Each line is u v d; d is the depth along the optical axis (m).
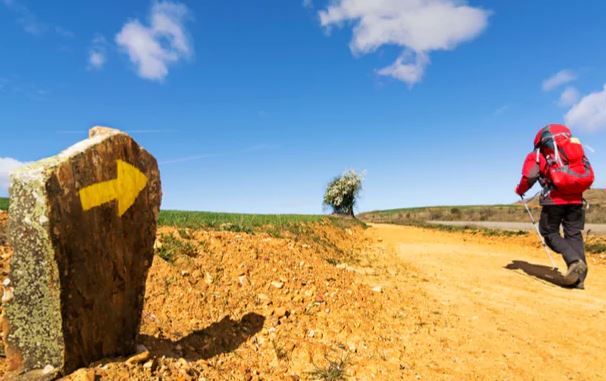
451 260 10.43
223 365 3.87
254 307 5.46
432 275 8.59
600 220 21.66
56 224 2.71
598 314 5.92
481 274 8.68
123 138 3.25
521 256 11.05
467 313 6.02
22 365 2.87
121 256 3.23
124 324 3.32
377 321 5.49
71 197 2.81
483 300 6.68
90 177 2.95
